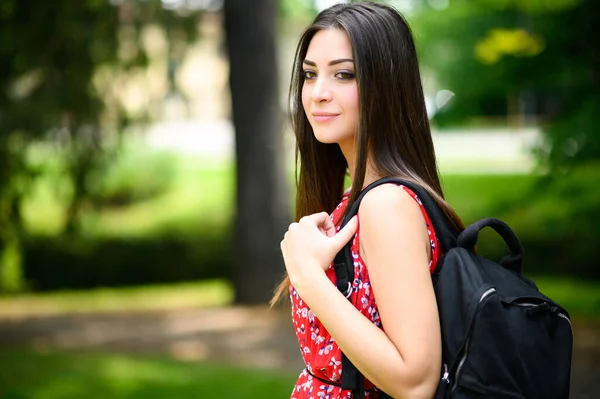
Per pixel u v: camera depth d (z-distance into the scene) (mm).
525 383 1826
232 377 8141
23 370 8625
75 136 11250
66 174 11602
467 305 1844
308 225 1994
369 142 2051
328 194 2404
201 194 18297
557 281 14180
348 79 2057
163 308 13406
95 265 16688
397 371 1830
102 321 12242
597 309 10812
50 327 11828
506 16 10336
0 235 11367
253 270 12984
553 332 1903
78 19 10508
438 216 1966
